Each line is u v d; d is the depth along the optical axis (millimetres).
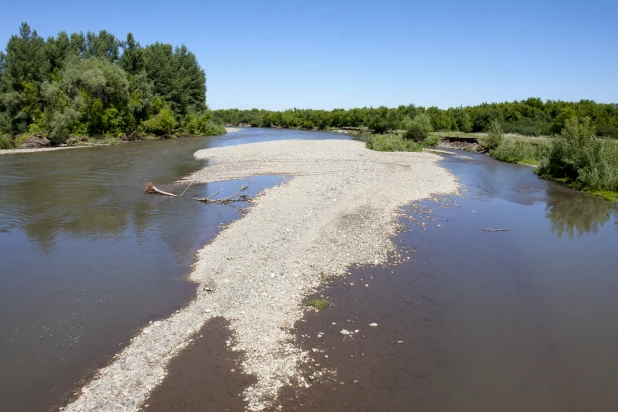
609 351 10242
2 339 10492
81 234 18781
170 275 14484
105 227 19812
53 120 55781
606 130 52719
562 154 34719
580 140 33938
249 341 10289
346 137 84312
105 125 64562
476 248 17516
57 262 15531
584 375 9289
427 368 9430
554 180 34406
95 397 8344
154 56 81375
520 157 45938
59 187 28547
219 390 8562
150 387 8641
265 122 145000
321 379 8984
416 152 53469
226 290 13078
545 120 74188
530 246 18000
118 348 10148
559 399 8484
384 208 23203
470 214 23000
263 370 9219
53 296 12859
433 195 27297
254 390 8578
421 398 8438
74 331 10922
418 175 34406
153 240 18062
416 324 11344
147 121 72812
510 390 8742
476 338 10703
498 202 26203
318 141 66750
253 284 13453
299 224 19703
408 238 18484
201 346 10094
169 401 8227
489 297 13055
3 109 59469
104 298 12766
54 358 9742
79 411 7965
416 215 22266
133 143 62875
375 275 14516
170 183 30656
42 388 8703
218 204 24641
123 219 21188
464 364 9602
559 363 9719
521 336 10852
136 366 9328
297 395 8461
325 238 17906
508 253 17016
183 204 24500
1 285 13586
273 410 8031
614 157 30797
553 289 13727
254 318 11359
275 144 59219
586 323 11594
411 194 27141
